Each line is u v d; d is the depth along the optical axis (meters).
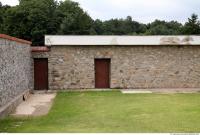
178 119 12.06
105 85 22.52
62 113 13.69
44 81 22.09
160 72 22.48
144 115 12.94
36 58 21.83
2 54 12.92
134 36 22.30
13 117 12.84
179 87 22.66
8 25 46.22
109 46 22.09
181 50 22.61
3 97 13.08
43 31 45.38
